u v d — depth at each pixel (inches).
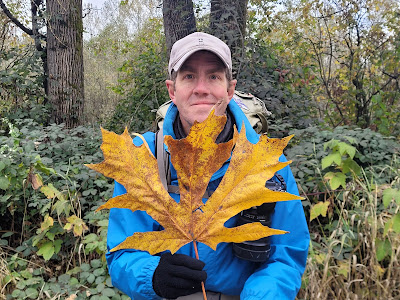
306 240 43.0
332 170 110.8
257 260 38.2
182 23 159.3
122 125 188.9
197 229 27.0
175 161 26.5
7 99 200.5
